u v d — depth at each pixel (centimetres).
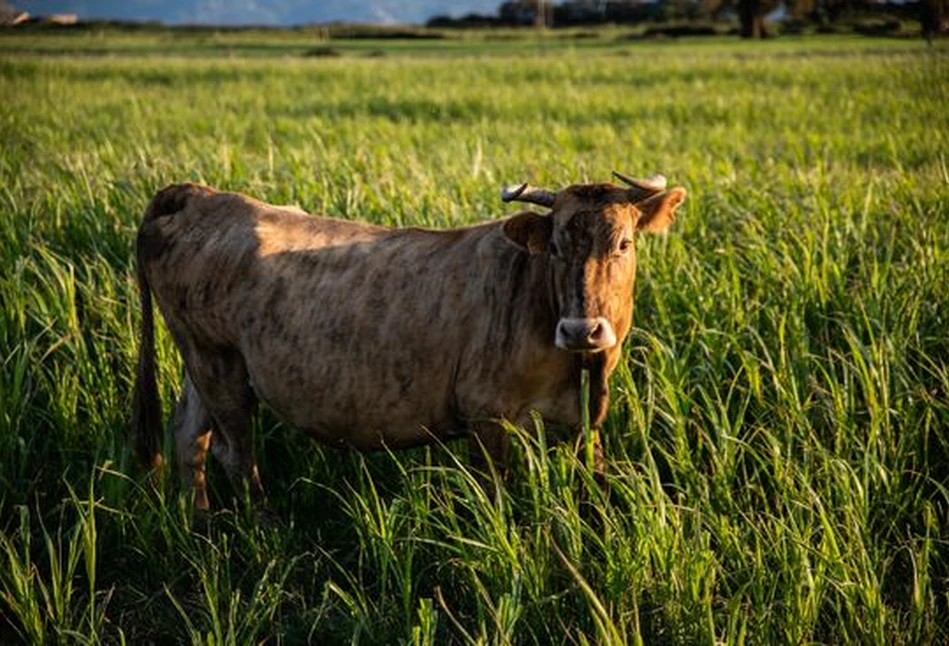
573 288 445
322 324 507
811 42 4969
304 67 3158
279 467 600
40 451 573
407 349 495
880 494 480
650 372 516
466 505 466
